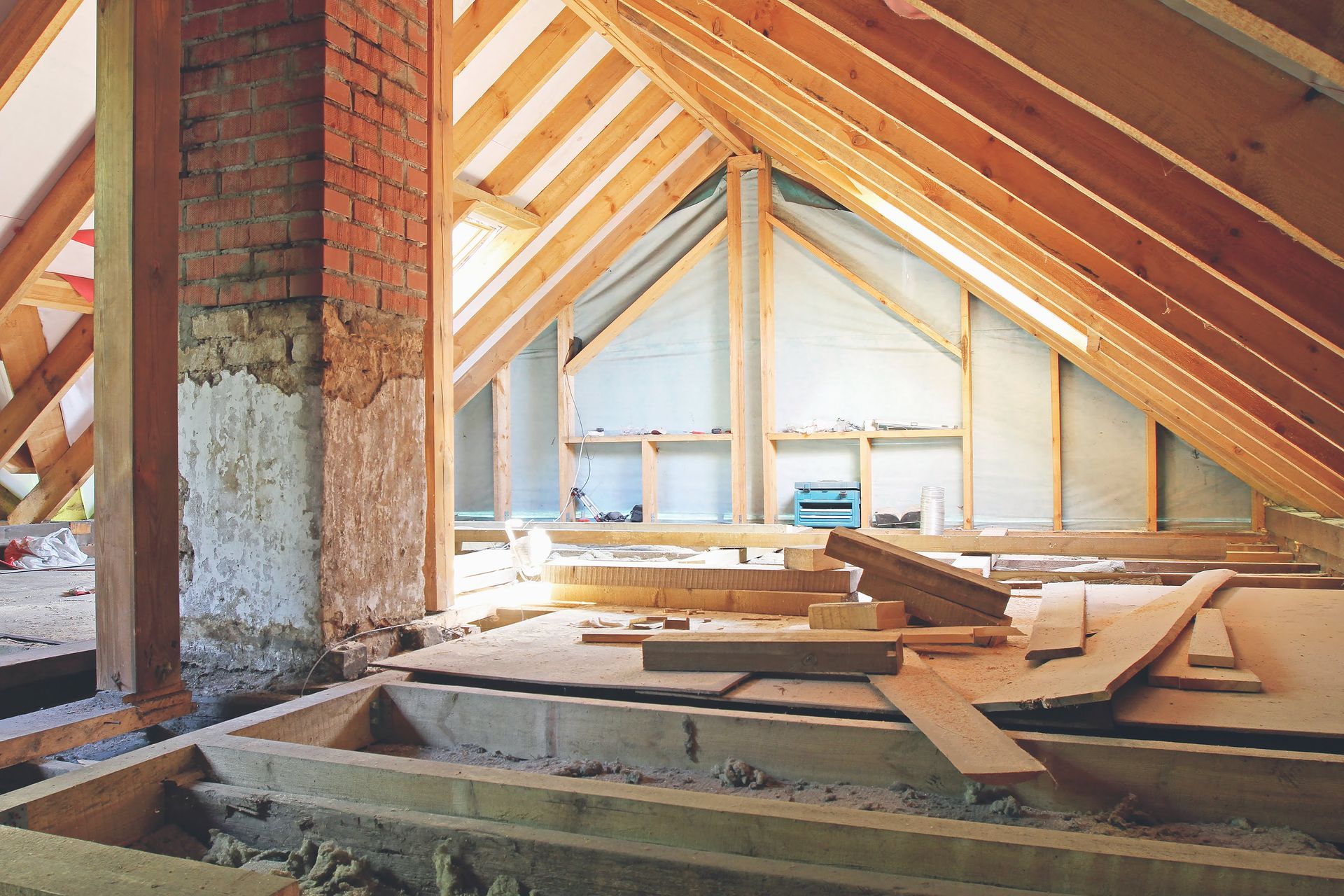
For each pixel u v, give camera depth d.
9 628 2.98
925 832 1.27
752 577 3.05
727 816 1.37
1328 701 1.86
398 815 1.53
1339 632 2.42
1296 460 3.41
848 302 6.67
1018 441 6.29
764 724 1.86
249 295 2.51
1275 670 2.10
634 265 7.14
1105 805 1.67
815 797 1.75
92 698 1.98
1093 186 1.90
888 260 6.59
